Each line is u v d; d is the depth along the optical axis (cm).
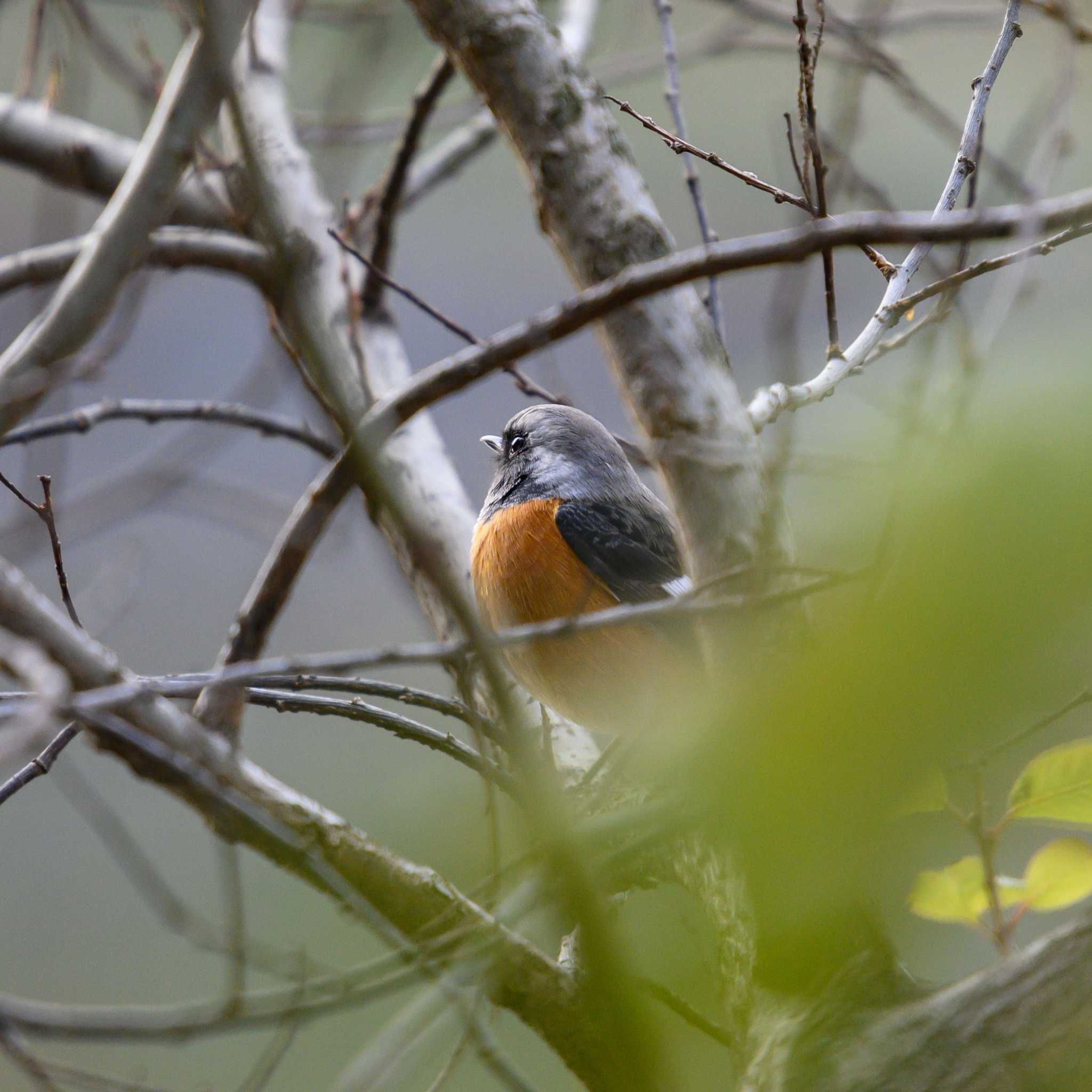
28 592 495
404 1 982
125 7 1338
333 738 1003
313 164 1080
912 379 467
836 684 259
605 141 687
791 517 353
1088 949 412
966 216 400
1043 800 420
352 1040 822
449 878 525
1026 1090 402
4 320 1009
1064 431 238
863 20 923
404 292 759
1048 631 236
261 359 1195
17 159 1011
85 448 1566
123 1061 842
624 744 744
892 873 321
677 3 1541
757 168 1761
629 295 451
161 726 523
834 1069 423
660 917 599
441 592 403
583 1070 541
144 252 715
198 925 436
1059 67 739
